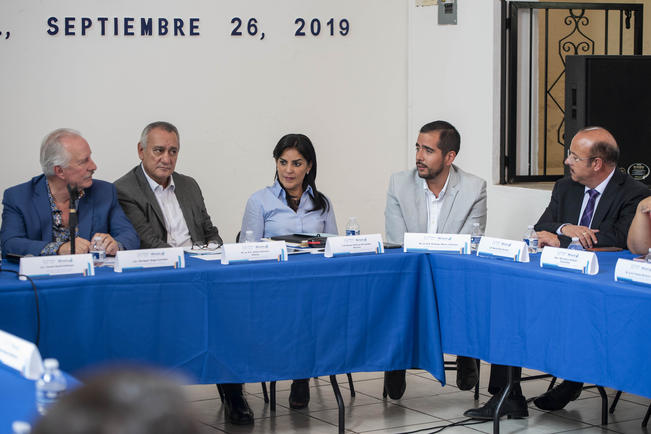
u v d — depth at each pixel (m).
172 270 2.85
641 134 4.73
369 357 3.21
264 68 5.46
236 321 2.95
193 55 5.28
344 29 5.66
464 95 5.53
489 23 5.30
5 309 2.58
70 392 0.60
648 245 3.24
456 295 3.21
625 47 7.59
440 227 3.88
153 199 3.83
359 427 3.29
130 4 5.11
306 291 3.06
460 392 3.82
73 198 2.96
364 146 5.79
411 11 5.78
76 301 2.69
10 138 4.92
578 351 2.76
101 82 5.09
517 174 5.52
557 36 7.52
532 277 2.92
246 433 3.20
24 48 4.91
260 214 3.90
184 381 0.65
